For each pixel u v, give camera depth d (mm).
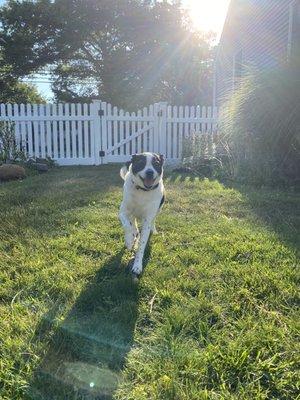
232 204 3629
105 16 15828
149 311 1719
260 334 1527
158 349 1465
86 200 3660
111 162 7168
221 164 5285
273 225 2947
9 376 1314
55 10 15359
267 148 4863
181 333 1556
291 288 1898
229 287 1920
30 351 1432
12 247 2459
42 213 3238
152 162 2332
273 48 7793
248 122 5043
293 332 1554
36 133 6898
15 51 15523
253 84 5156
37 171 5914
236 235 2676
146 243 2389
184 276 2062
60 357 1417
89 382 1305
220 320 1651
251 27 8953
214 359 1394
